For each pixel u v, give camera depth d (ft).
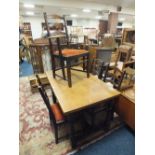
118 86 6.07
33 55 10.12
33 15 30.55
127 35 9.48
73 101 4.44
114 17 21.47
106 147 4.97
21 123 6.32
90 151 4.84
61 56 5.29
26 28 20.74
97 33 16.37
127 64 6.77
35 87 9.05
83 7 16.42
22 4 14.21
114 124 5.97
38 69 10.44
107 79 7.19
